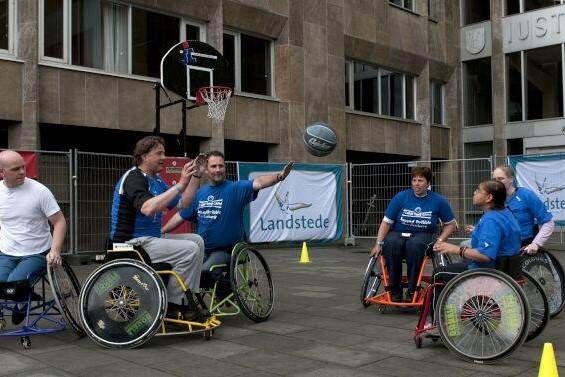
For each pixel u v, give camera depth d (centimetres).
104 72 1288
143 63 1395
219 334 566
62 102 1223
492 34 2217
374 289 704
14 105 1152
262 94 1645
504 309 466
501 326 466
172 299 554
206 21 1504
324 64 1736
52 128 1283
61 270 553
